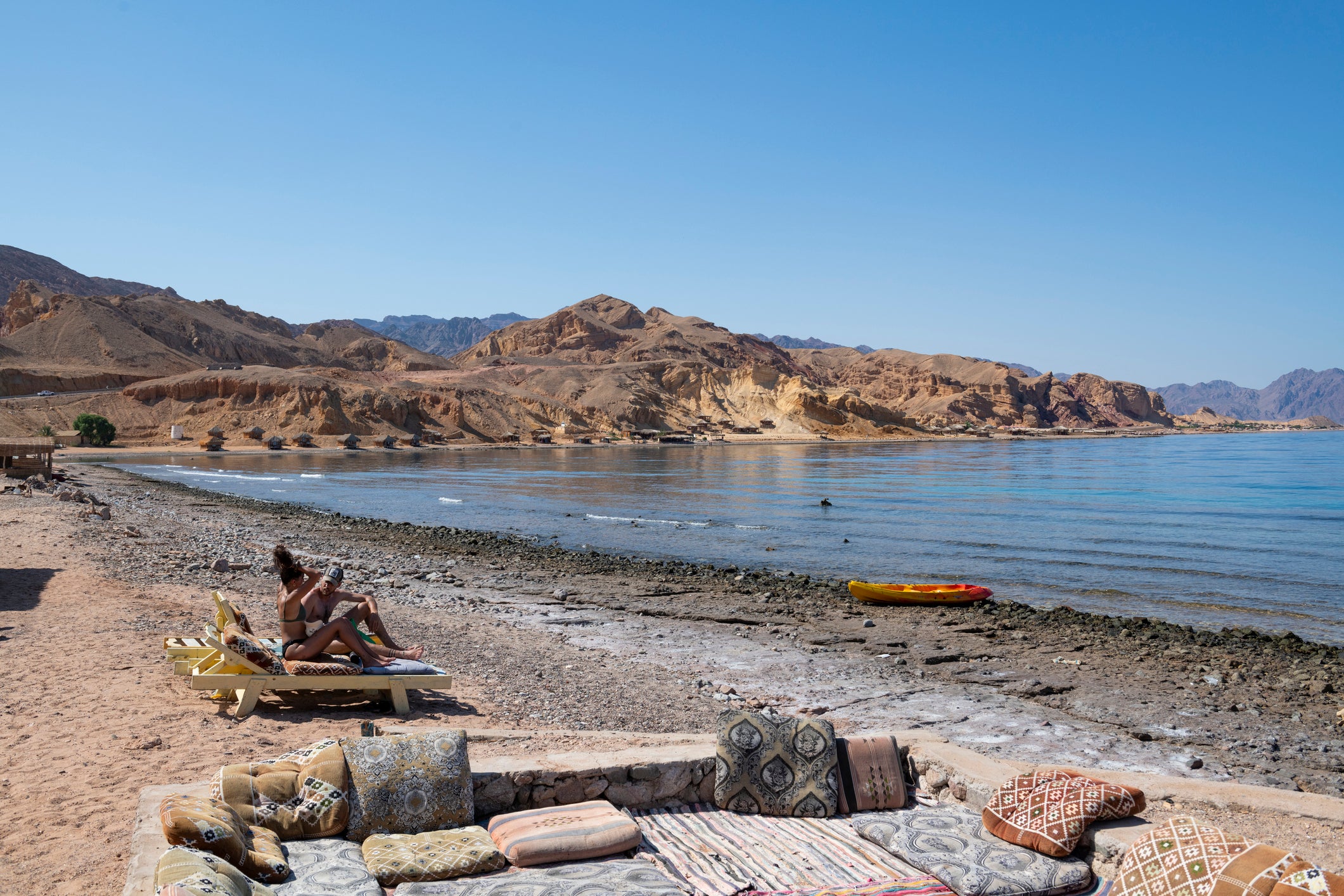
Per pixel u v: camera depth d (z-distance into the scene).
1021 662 16.12
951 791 6.14
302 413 162.00
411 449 159.62
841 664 15.64
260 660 8.76
